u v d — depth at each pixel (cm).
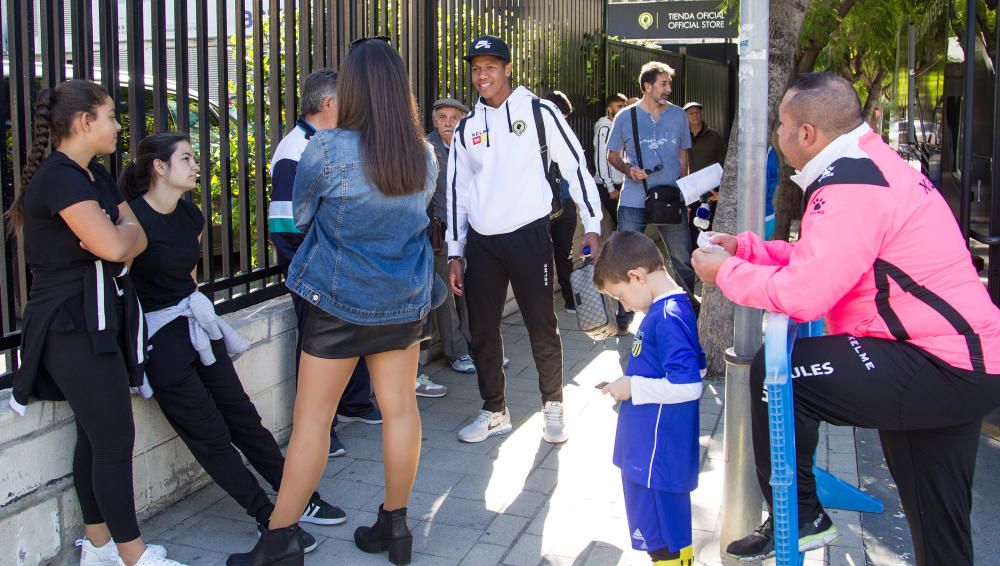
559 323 759
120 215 320
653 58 1124
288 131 482
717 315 596
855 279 251
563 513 397
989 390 254
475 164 480
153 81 396
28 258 309
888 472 445
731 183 596
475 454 468
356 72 320
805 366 267
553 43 823
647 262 320
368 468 450
